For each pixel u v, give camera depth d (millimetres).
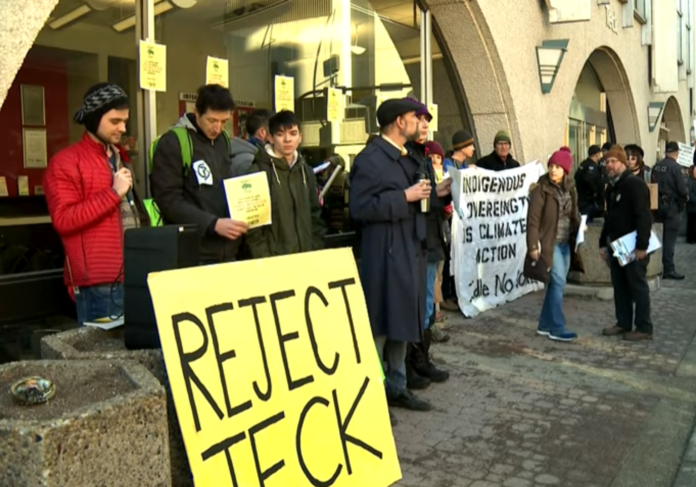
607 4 12766
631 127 16781
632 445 4172
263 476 2496
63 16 4465
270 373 2629
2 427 1919
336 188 7039
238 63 5930
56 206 3447
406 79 8031
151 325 2670
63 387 2324
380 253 4172
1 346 4242
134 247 2684
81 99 4625
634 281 6578
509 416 4602
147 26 4863
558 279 6500
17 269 4348
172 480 2600
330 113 7098
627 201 6566
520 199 7703
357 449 2904
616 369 5703
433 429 4355
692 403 4926
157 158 3695
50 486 1915
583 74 14820
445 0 7734
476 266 7316
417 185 4098
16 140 4316
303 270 2912
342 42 7227
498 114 8758
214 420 2387
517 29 8789
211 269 2531
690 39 24453
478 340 6508
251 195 3637
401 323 4152
